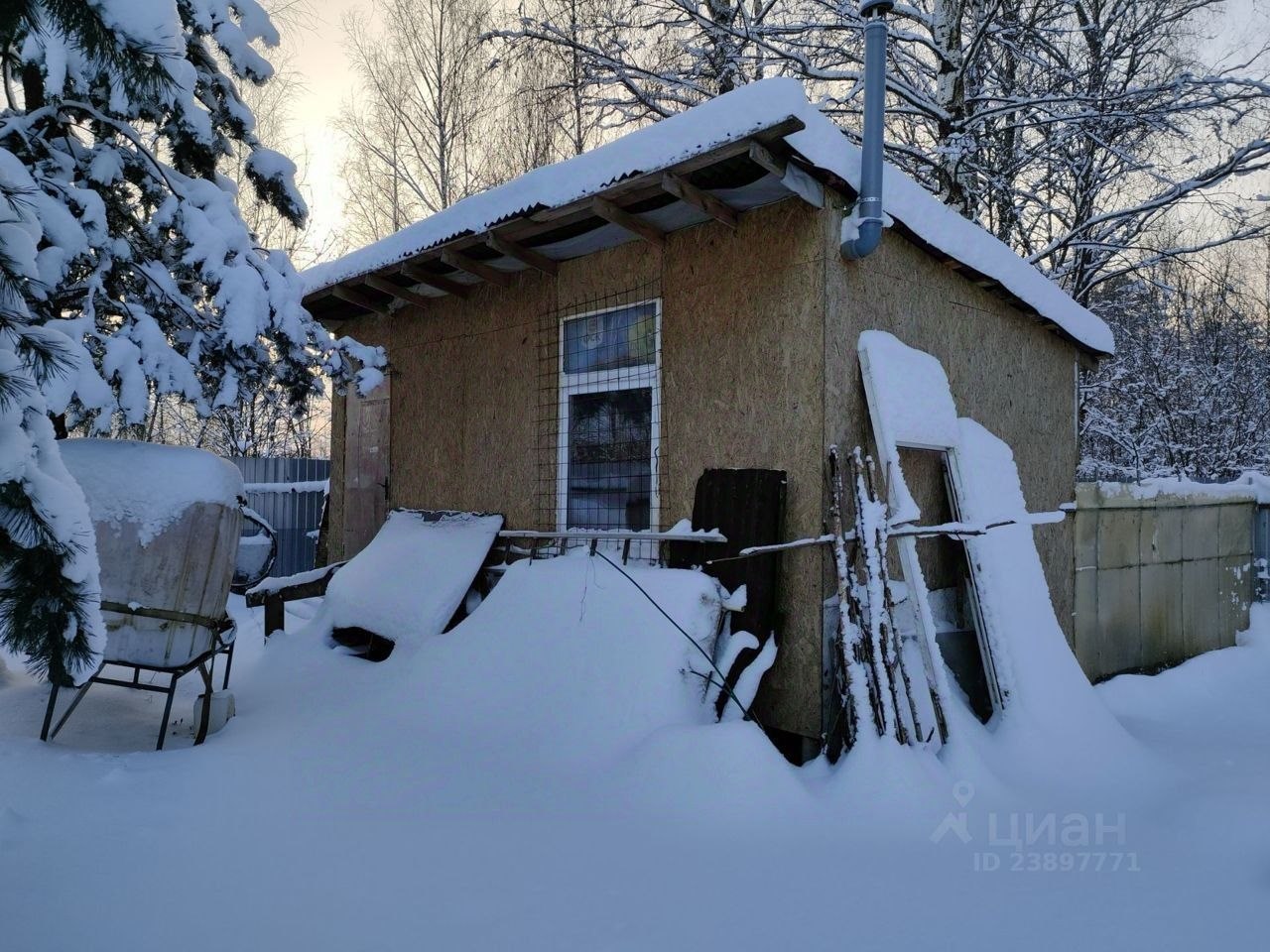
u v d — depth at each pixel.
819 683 3.90
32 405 2.42
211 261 4.57
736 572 4.10
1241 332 13.89
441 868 2.58
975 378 5.09
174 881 2.43
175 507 3.80
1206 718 5.18
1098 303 11.34
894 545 4.44
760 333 4.27
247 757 3.59
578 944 2.14
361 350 5.53
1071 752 4.05
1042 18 9.36
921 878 2.63
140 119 4.77
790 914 2.35
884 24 3.92
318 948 2.08
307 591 6.37
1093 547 5.89
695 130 3.63
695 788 3.11
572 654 4.11
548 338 5.45
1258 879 2.70
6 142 4.27
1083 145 9.80
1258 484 7.54
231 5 5.37
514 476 5.66
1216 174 8.02
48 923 2.13
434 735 3.91
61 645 2.52
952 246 4.68
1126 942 2.27
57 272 3.88
